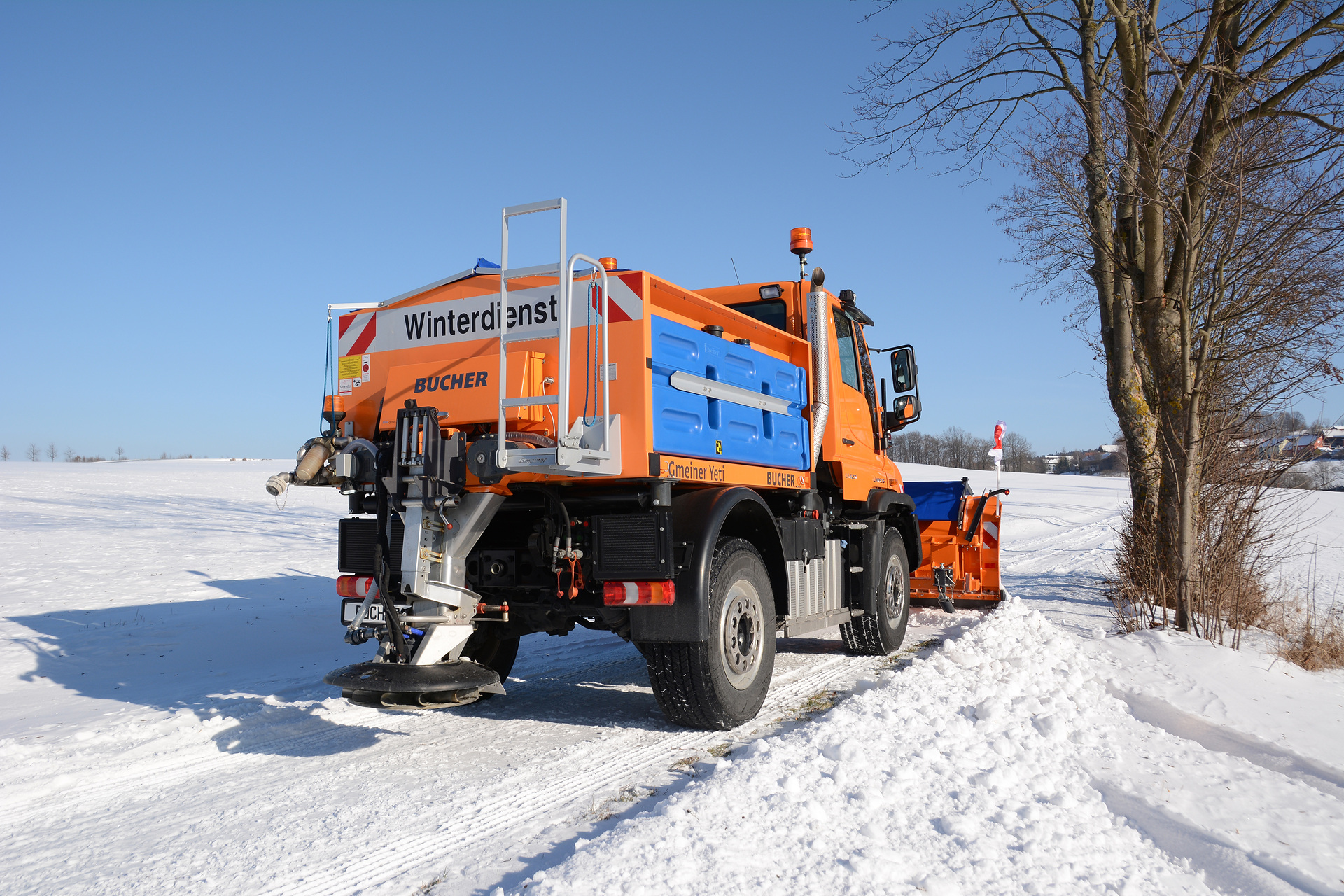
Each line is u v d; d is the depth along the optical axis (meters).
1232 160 8.04
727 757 4.47
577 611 4.96
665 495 4.63
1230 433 8.81
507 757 4.52
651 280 4.52
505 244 4.34
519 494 4.99
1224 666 6.65
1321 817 3.63
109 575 12.61
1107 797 3.78
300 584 12.44
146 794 3.99
